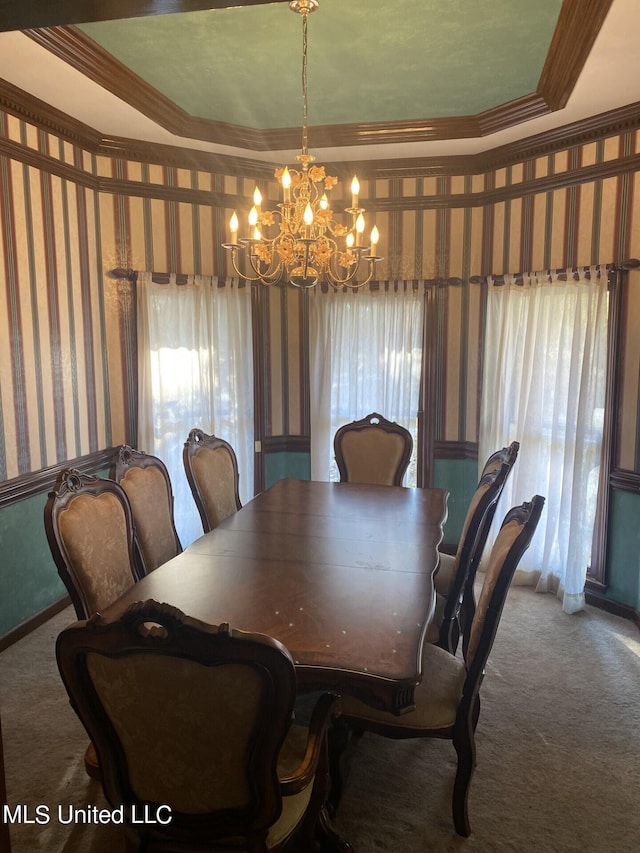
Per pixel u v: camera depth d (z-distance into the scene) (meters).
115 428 4.17
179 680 1.23
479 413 4.33
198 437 3.37
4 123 3.08
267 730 1.25
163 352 4.20
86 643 1.22
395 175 4.38
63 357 3.62
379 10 2.44
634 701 2.73
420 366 4.48
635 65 2.79
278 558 2.38
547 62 2.89
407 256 4.47
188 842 1.42
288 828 1.53
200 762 1.32
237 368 4.51
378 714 1.97
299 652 1.67
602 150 3.49
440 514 3.00
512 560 1.87
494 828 2.01
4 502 3.15
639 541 3.46
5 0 1.21
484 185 4.24
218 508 3.31
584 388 3.59
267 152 4.17
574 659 3.09
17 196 3.20
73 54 2.72
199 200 4.29
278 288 4.72
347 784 2.21
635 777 2.25
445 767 2.31
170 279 4.15
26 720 2.56
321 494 3.39
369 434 4.02
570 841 1.96
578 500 3.60
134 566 2.46
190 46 2.74
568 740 2.46
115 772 1.39
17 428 3.24
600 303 3.52
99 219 3.95
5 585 3.20
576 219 3.69
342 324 4.57
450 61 2.92
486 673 2.95
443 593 2.99
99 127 3.68
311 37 2.67
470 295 4.37
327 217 2.60
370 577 2.19
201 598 2.01
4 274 3.11
